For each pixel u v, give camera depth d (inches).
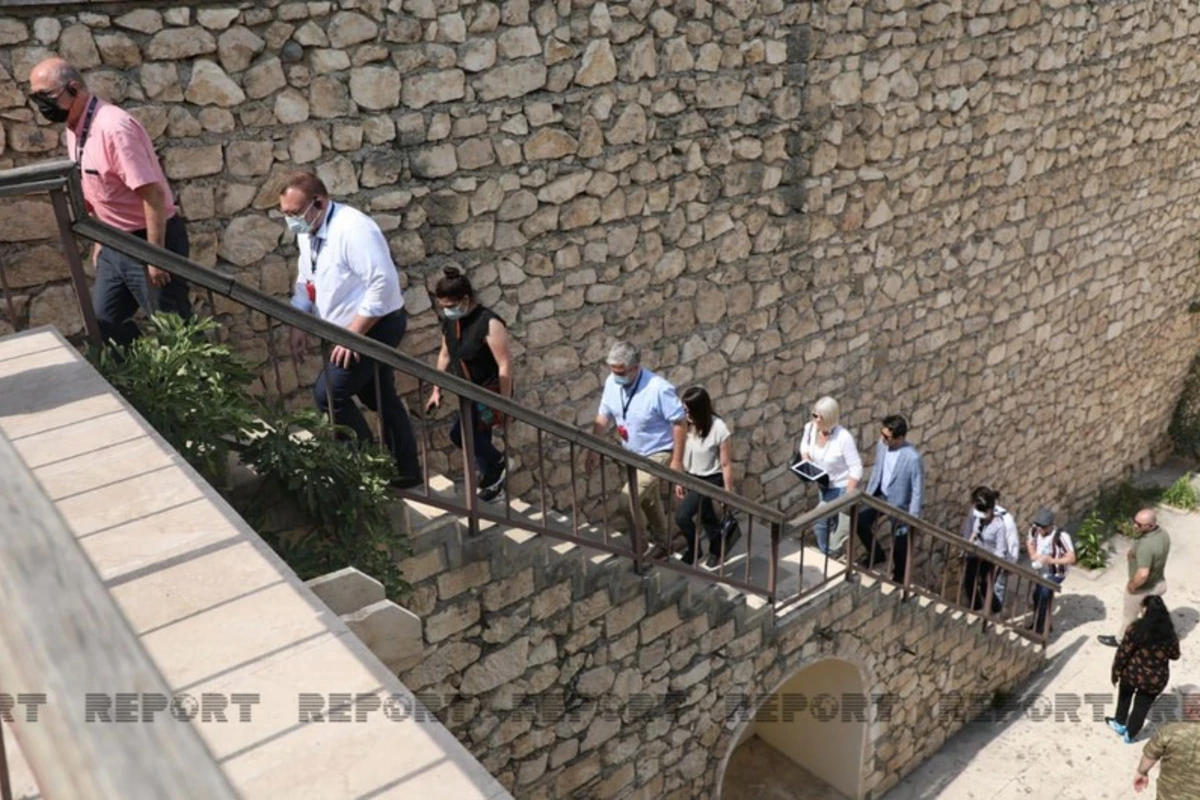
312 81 178.7
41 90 139.7
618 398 207.8
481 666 173.6
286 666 76.8
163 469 101.3
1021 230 335.0
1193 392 466.6
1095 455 422.3
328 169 184.7
